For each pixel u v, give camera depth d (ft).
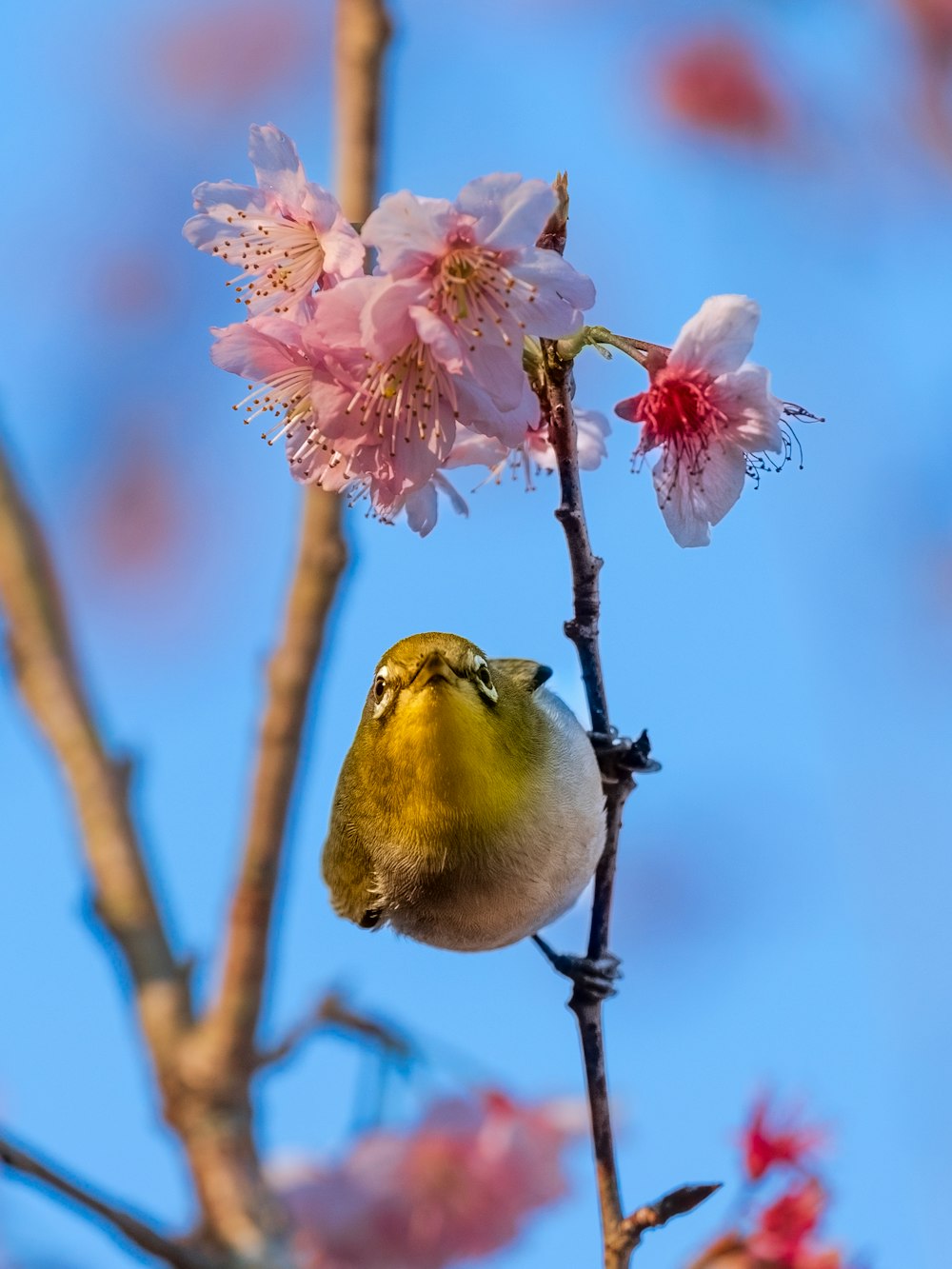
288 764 28.35
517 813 34.14
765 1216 29.99
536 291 24.56
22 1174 21.88
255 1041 27.37
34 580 31.45
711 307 27.02
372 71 31.35
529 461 30.63
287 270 26.58
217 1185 26.22
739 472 27.20
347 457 26.02
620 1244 27.53
